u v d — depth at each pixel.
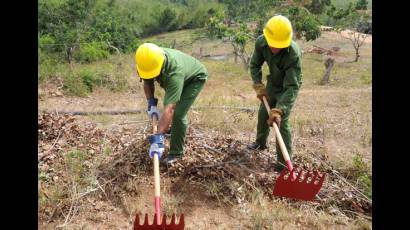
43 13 18.89
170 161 4.95
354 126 7.35
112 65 13.08
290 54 4.56
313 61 20.39
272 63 4.75
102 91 9.87
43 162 4.97
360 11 25.20
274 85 5.01
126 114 7.66
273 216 4.45
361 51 22.94
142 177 4.84
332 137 6.77
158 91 9.58
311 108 9.20
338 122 7.65
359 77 15.80
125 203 4.51
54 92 9.12
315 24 19.33
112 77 10.47
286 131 5.00
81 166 4.86
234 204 4.62
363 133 6.98
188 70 4.57
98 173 4.82
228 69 16.69
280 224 4.41
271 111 4.58
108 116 7.17
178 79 4.26
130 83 10.65
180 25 41.28
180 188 4.77
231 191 4.72
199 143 5.50
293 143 6.20
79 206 4.38
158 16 40.97
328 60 14.78
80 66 13.34
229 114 7.23
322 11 22.80
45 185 4.62
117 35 21.42
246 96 11.14
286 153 4.29
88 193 4.52
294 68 4.61
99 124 6.39
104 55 15.80
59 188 4.55
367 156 6.00
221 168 5.01
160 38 35.88
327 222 4.49
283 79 4.87
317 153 5.96
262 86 5.00
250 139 6.10
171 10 41.75
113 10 33.44
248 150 5.52
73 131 5.66
